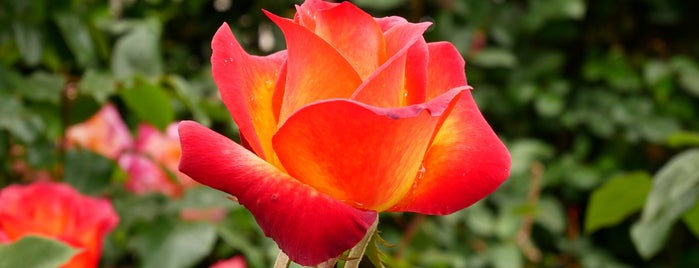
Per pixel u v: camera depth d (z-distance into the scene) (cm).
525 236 177
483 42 203
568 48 228
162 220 94
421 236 165
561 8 204
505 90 213
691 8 228
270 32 207
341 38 53
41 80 103
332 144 51
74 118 107
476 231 178
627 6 228
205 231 95
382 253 54
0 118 98
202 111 106
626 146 223
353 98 51
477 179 55
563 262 207
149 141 110
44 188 74
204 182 52
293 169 52
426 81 53
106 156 100
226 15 208
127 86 97
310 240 51
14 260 59
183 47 199
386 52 54
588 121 220
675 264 221
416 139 52
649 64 220
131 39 102
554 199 200
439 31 200
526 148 191
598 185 212
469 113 56
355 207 53
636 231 86
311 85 52
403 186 53
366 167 52
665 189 86
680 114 221
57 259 60
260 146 53
